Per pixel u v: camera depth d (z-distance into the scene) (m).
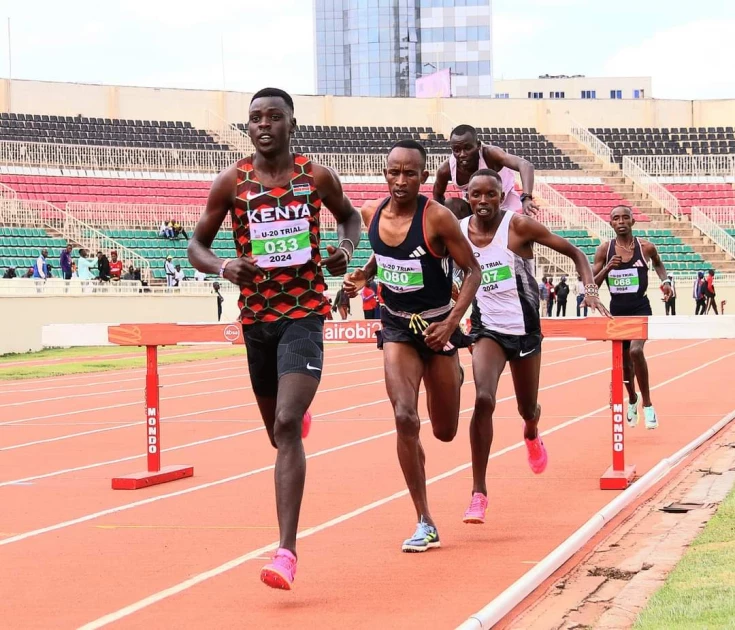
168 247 38.75
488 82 100.81
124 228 38.88
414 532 6.92
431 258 6.27
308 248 5.60
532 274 7.41
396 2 106.62
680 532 6.53
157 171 44.78
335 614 4.99
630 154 53.53
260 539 6.82
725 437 11.27
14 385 20.59
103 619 4.98
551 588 5.39
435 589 5.43
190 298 34.38
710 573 5.33
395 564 6.01
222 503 8.21
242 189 5.65
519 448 10.96
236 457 10.87
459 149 8.41
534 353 7.43
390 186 6.25
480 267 6.70
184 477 9.57
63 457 11.12
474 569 5.85
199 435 12.79
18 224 35.97
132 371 24.12
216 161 45.94
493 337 7.21
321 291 5.68
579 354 27.39
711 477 8.59
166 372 23.78
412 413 6.29
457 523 7.22
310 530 7.04
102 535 7.03
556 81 80.44
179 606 5.20
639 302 11.64
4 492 8.88
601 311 7.52
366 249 42.53
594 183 50.34
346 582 5.62
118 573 5.93
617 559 5.97
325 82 109.50
